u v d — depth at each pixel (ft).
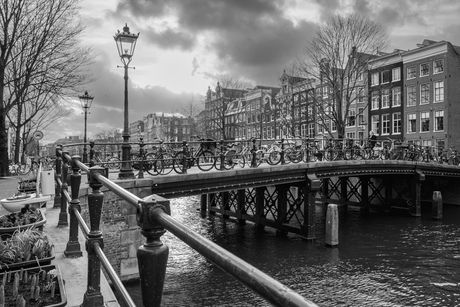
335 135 147.23
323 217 82.43
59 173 24.35
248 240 61.57
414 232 67.72
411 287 41.11
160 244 4.96
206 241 3.57
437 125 125.08
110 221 37.45
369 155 77.97
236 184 50.29
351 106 146.20
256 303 36.45
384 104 139.54
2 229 13.83
